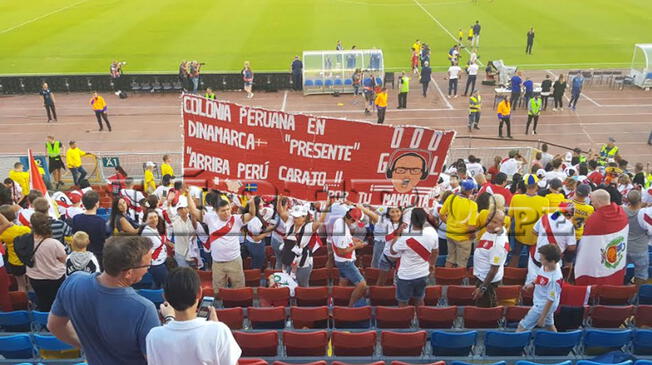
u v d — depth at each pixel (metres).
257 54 34.72
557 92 26.62
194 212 9.23
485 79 31.39
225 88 30.72
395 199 8.10
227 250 8.96
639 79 29.91
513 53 35.06
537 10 45.12
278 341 8.17
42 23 42.34
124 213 9.32
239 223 8.97
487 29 40.22
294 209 9.03
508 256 11.10
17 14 45.31
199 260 10.25
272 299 9.02
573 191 12.27
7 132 25.11
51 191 18.86
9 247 8.80
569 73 30.20
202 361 3.51
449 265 10.51
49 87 30.45
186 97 7.77
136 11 45.53
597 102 28.12
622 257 8.71
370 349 7.74
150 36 38.56
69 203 12.25
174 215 10.31
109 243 3.54
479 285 8.84
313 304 9.16
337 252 9.08
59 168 19.48
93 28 40.72
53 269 7.92
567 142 23.39
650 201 12.34
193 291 3.49
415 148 7.84
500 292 8.88
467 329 8.35
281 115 7.75
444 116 26.38
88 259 7.53
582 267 8.79
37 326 8.26
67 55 34.84
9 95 30.33
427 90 30.11
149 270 9.48
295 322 8.63
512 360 7.70
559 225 8.80
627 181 12.97
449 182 12.20
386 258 9.41
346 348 7.74
